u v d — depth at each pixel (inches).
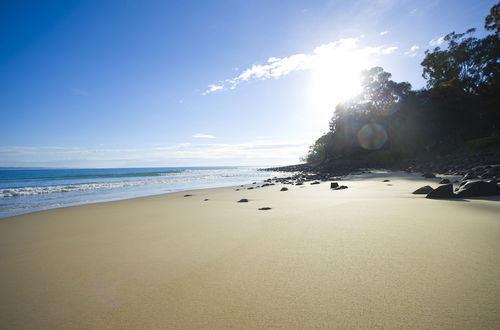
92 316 74.4
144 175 1715.1
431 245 117.9
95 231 193.9
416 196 301.4
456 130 1457.9
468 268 91.0
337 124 2110.0
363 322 63.7
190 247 137.5
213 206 309.3
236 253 123.0
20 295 90.1
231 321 68.0
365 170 1285.7
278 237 146.5
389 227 155.2
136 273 105.1
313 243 131.3
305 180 817.5
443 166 901.2
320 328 62.4
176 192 552.4
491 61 1470.2
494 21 1492.4
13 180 1189.1
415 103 1621.6
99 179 1235.9
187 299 81.2
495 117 1400.1
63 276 106.2
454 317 63.1
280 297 78.9
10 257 135.5
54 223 236.4
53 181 1103.6
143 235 172.7
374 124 1866.4
